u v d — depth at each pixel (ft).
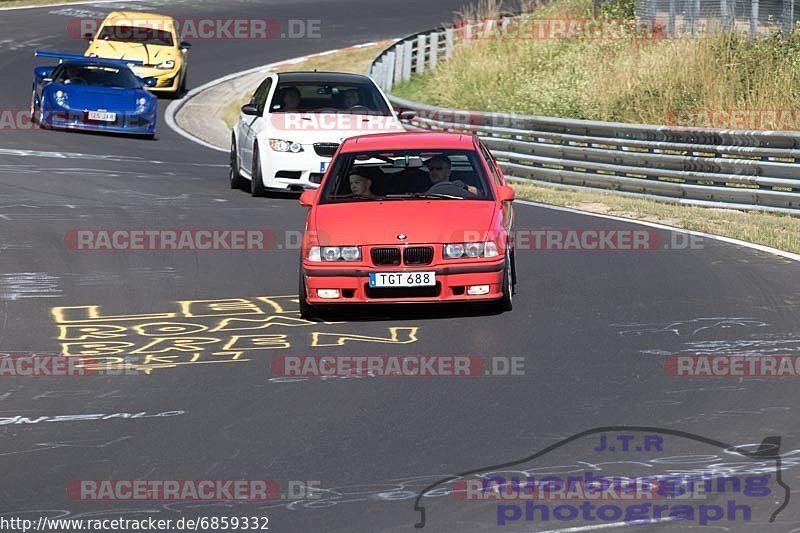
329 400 94.68
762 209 198.29
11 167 235.40
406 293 123.75
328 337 116.88
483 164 136.15
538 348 110.11
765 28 302.04
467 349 110.42
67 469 79.25
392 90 393.91
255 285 143.43
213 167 256.52
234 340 116.47
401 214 127.54
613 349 108.99
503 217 130.41
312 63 432.25
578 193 222.89
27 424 90.07
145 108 291.17
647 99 290.76
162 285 143.33
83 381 102.47
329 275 123.75
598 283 140.87
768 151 200.85
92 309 131.13
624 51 329.93
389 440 83.87
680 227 183.01
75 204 198.90
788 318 120.37
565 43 367.45
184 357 110.11
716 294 132.98
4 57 419.33
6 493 74.84
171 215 191.01
